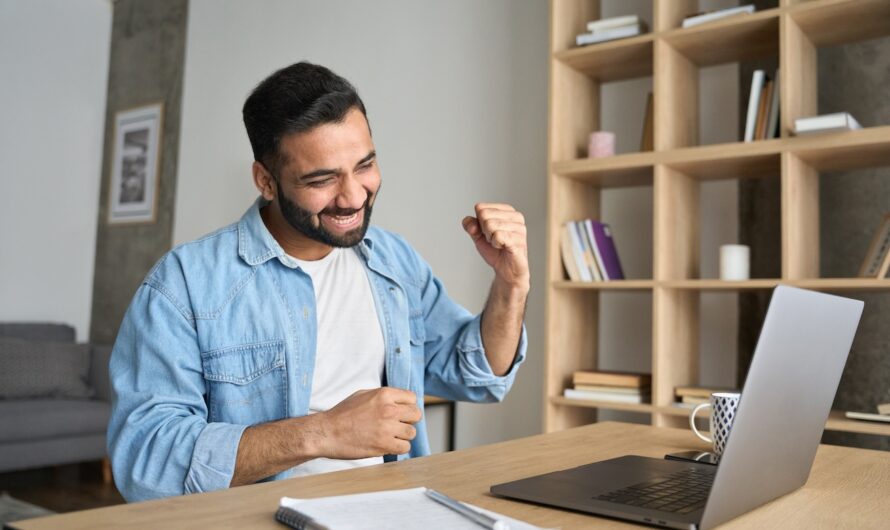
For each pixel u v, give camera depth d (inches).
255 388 53.6
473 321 60.4
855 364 101.9
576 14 115.2
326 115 49.8
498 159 135.3
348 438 40.9
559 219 109.0
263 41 172.7
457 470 39.6
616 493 33.2
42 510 130.9
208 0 184.5
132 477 45.0
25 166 194.9
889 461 45.4
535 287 129.5
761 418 29.9
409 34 148.6
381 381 59.4
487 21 138.6
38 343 169.0
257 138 52.0
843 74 105.0
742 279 97.8
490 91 137.2
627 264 120.0
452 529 26.6
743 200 110.4
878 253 90.5
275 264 55.8
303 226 52.3
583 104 116.2
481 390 59.9
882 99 102.4
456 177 140.2
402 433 41.3
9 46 192.4
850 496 36.0
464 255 138.6
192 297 52.4
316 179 50.4
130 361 50.9
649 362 117.1
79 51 204.5
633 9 120.9
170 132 190.4
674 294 102.1
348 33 157.5
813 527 30.4
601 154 108.4
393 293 60.1
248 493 33.5
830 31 97.5
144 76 199.2
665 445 49.3
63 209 201.5
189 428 45.1
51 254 199.3
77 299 204.1
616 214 121.3
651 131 108.1
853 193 103.2
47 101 198.8
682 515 29.5
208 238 55.7
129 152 200.7
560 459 43.4
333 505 29.0
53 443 148.6
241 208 173.6
